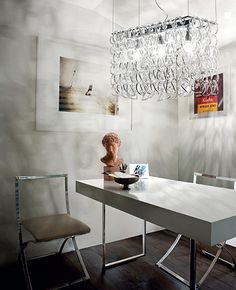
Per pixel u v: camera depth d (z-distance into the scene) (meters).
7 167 2.11
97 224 2.57
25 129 2.18
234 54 2.59
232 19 2.23
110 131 2.62
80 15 2.42
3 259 2.11
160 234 2.92
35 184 2.24
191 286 1.49
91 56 2.48
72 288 1.84
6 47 2.09
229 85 2.63
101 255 2.35
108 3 2.30
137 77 2.08
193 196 1.58
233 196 1.58
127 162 2.76
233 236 1.16
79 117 2.42
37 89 2.21
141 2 2.21
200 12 2.23
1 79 2.07
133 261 2.25
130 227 2.81
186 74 1.96
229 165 2.63
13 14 2.11
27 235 2.20
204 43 1.89
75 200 2.44
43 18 2.24
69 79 2.37
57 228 1.79
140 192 1.69
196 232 1.14
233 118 2.59
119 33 2.08
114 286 1.86
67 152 2.38
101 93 2.54
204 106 2.89
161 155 3.06
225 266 2.16
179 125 3.20
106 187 1.86
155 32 1.92
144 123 2.90
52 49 2.28
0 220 2.09
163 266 2.13
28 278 1.77
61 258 2.28
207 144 2.86
